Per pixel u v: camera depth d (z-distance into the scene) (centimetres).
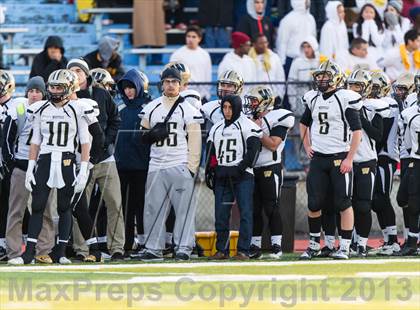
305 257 3966
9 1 6172
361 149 4088
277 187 4100
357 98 3891
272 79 5319
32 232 3772
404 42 5550
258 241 4119
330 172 3934
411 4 6062
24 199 3956
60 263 3822
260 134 3991
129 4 6084
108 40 4725
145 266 3672
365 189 4094
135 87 4191
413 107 4119
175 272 3441
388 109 4106
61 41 4750
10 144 3938
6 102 3984
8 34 5894
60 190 3778
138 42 5819
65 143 3781
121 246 4044
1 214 4050
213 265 3703
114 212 4034
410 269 3534
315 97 3941
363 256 4106
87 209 3906
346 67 5481
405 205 4228
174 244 4066
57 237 4009
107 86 4094
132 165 4134
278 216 4125
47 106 3791
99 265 3722
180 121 4003
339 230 4144
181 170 4000
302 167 5056
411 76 4419
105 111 3972
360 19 5678
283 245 4378
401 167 4278
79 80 3950
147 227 4019
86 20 6122
